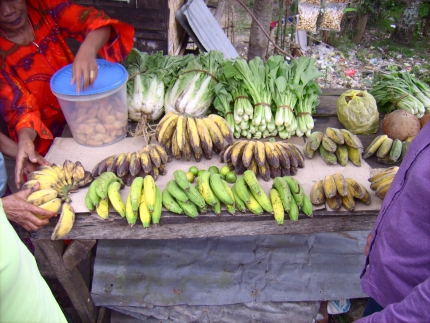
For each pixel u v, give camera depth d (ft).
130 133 8.79
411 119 8.63
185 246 9.79
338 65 22.74
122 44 8.86
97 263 9.60
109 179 7.12
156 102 9.19
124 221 7.09
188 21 16.47
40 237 7.24
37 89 8.98
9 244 3.30
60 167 7.60
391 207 5.12
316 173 7.91
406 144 8.25
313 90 9.53
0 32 8.18
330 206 7.08
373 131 9.29
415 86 10.22
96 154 8.38
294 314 9.71
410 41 25.58
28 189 6.78
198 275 9.58
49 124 9.72
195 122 8.05
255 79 9.02
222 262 9.69
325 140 8.04
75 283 8.63
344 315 10.38
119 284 9.47
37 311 3.69
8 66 8.47
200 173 7.54
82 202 7.17
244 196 6.84
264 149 7.72
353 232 10.03
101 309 9.85
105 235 7.37
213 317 9.67
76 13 8.53
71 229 7.20
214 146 8.14
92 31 8.06
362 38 26.53
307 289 9.59
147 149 7.81
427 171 4.28
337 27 13.65
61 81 7.86
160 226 7.28
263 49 15.62
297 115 9.12
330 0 13.15
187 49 20.63
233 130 9.01
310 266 9.70
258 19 14.97
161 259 9.66
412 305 3.94
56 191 7.04
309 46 24.30
